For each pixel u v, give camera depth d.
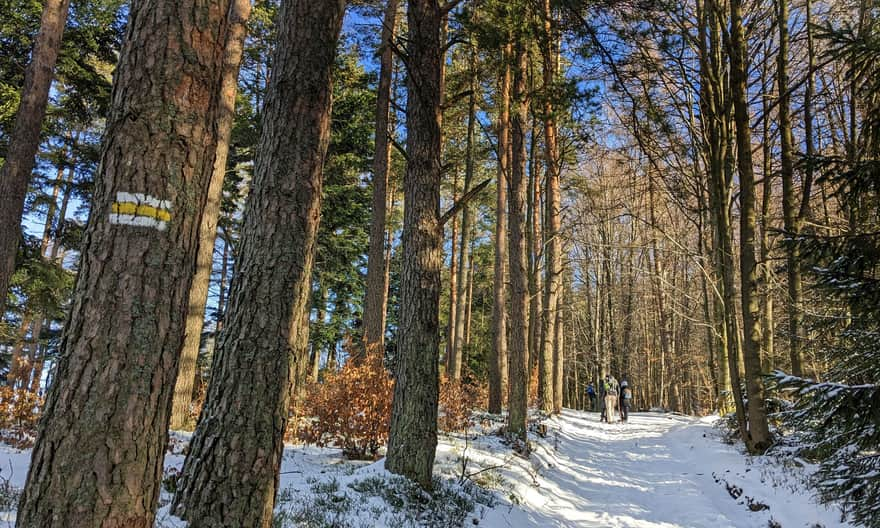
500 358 15.58
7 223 8.99
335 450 9.10
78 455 2.05
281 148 4.20
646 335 35.53
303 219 4.17
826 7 13.31
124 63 2.34
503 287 15.91
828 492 4.98
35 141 9.45
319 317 23.61
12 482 5.03
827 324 5.95
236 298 4.05
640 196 21.45
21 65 12.76
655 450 13.11
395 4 12.80
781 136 11.81
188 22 2.39
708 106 11.41
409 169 6.89
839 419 4.70
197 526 3.52
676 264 29.30
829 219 11.60
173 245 2.30
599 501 8.45
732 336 10.54
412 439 6.28
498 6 9.15
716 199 11.21
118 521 2.08
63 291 13.40
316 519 4.68
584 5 8.30
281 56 4.34
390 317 31.86
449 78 12.78
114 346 2.14
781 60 11.94
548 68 11.88
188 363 10.11
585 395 48.16
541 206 23.31
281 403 3.89
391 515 5.20
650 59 10.02
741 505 7.45
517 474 8.33
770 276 12.24
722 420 13.23
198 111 2.41
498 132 14.98
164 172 2.29
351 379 8.44
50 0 9.70
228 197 19.75
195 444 3.83
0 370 17.33
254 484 3.66
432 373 6.48
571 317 40.50
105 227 2.22
